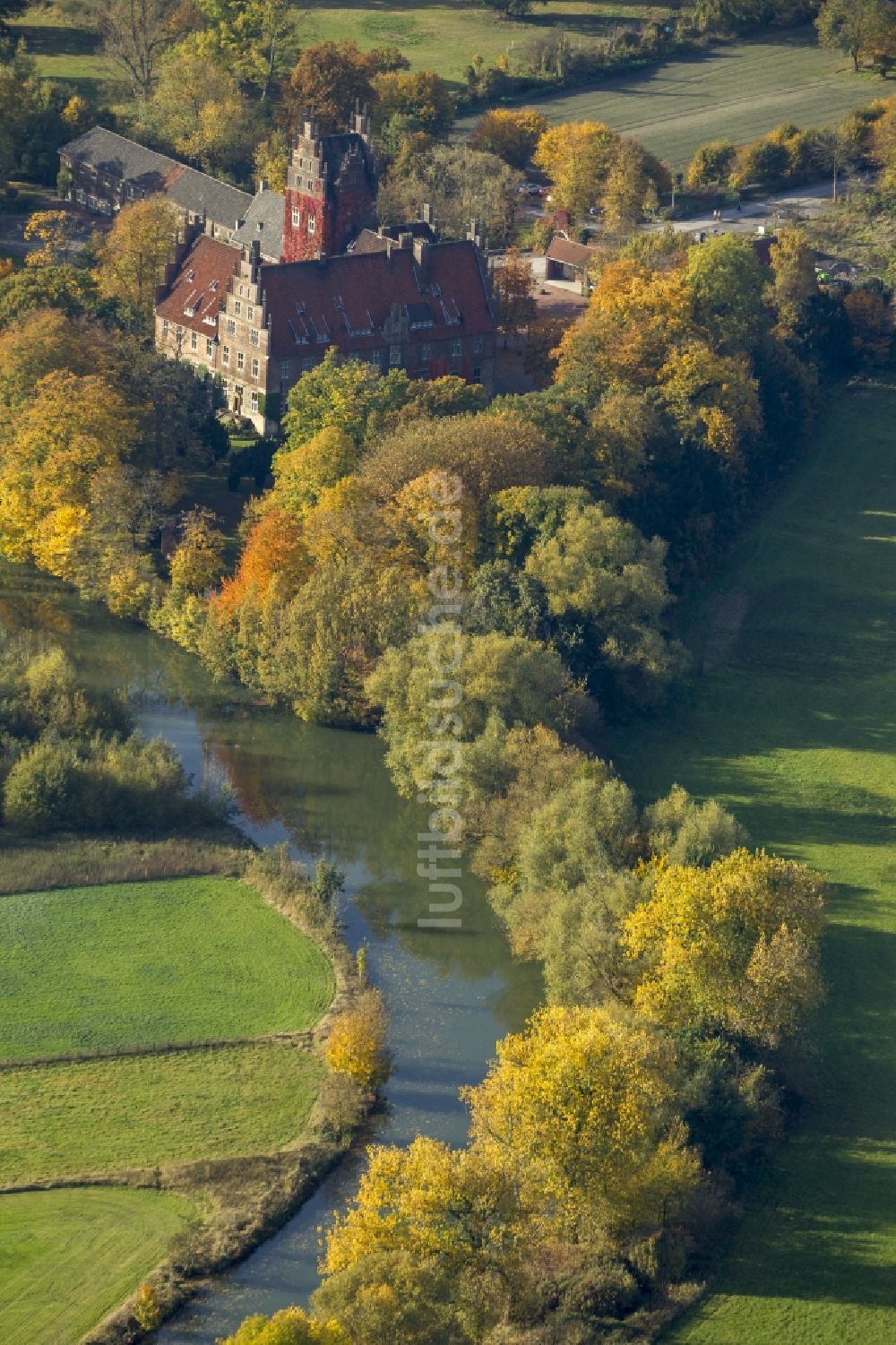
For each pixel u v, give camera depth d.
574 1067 170.50
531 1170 167.75
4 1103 190.50
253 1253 174.12
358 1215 164.38
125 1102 191.38
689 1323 167.75
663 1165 171.62
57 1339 163.75
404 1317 154.00
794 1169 185.00
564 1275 170.25
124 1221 176.38
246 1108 191.12
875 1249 176.25
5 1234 174.38
